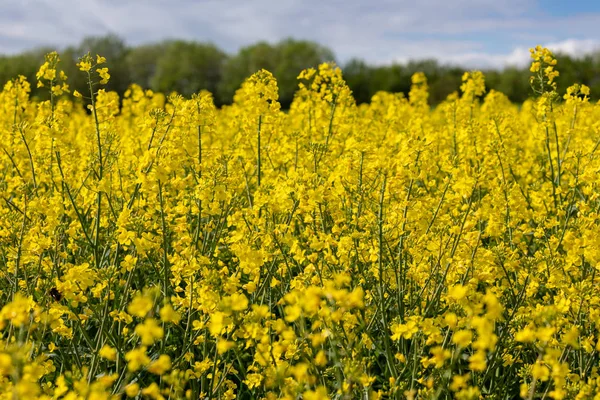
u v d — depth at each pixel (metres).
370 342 3.58
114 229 4.88
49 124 4.90
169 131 4.50
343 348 3.10
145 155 3.93
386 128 8.95
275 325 2.81
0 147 5.48
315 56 42.53
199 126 5.03
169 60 46.06
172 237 4.87
